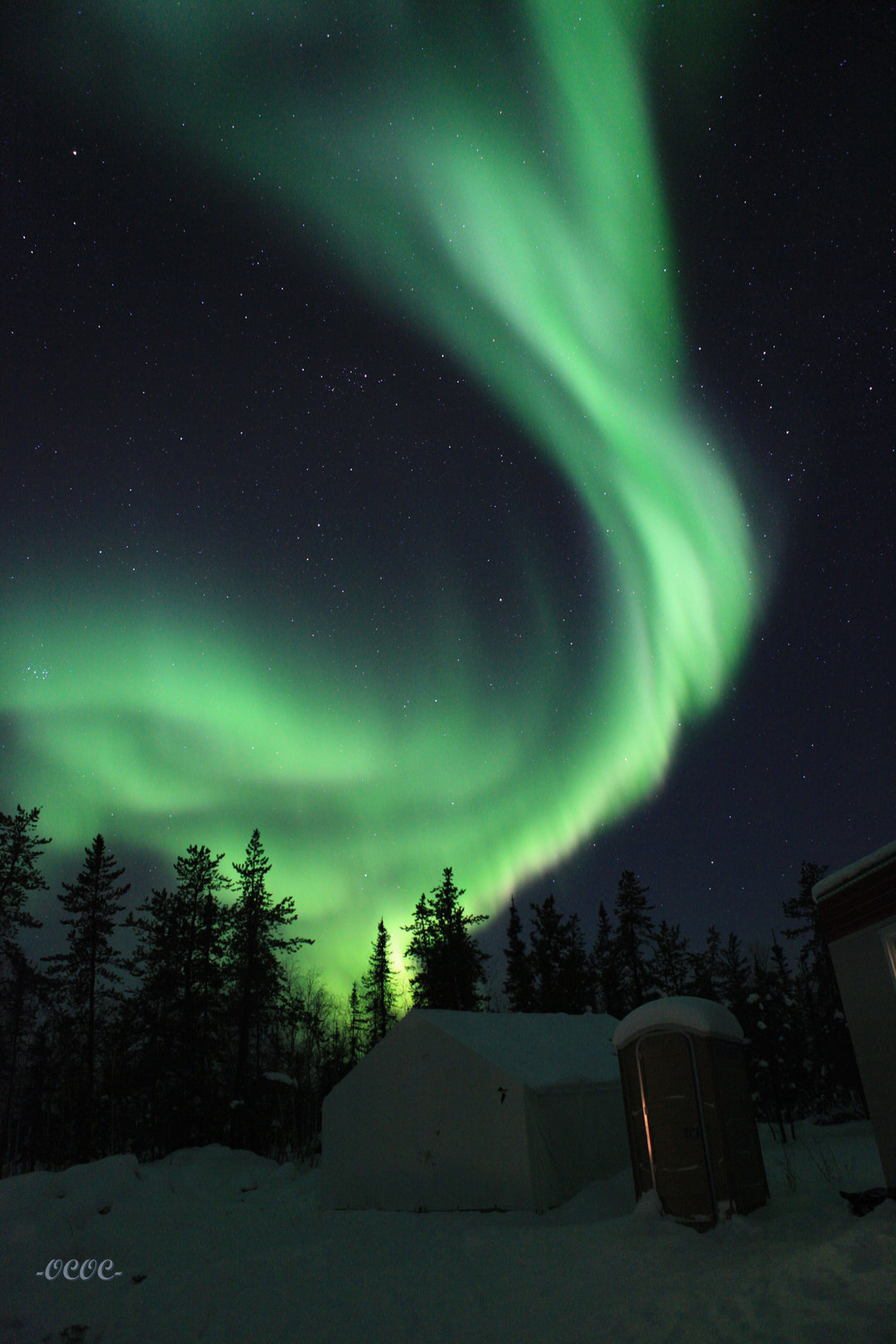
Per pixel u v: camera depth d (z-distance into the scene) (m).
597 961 51.47
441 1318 7.99
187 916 39.34
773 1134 26.25
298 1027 41.19
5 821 38.00
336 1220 15.62
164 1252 11.71
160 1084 34.97
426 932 48.34
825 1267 7.00
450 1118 16.66
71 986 37.16
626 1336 6.68
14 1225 11.34
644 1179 11.07
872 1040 9.52
